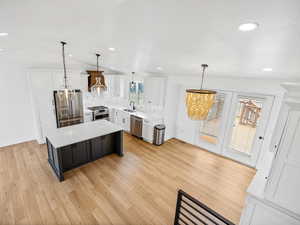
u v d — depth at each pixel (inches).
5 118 166.7
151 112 210.1
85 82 200.1
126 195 108.2
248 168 147.8
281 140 56.9
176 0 36.7
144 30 59.3
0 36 75.7
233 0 33.0
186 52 78.2
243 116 151.9
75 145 132.4
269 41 48.9
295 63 66.2
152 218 92.1
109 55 122.0
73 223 86.5
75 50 115.8
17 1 40.8
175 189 116.9
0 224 84.7
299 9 31.0
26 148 167.8
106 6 43.6
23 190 108.2
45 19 54.2
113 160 152.3
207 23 45.3
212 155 170.9
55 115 178.7
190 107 79.4
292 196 56.6
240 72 110.6
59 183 116.2
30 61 162.6
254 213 66.0
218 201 107.1
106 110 234.1
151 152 172.2
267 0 30.7
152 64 132.4
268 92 125.1
